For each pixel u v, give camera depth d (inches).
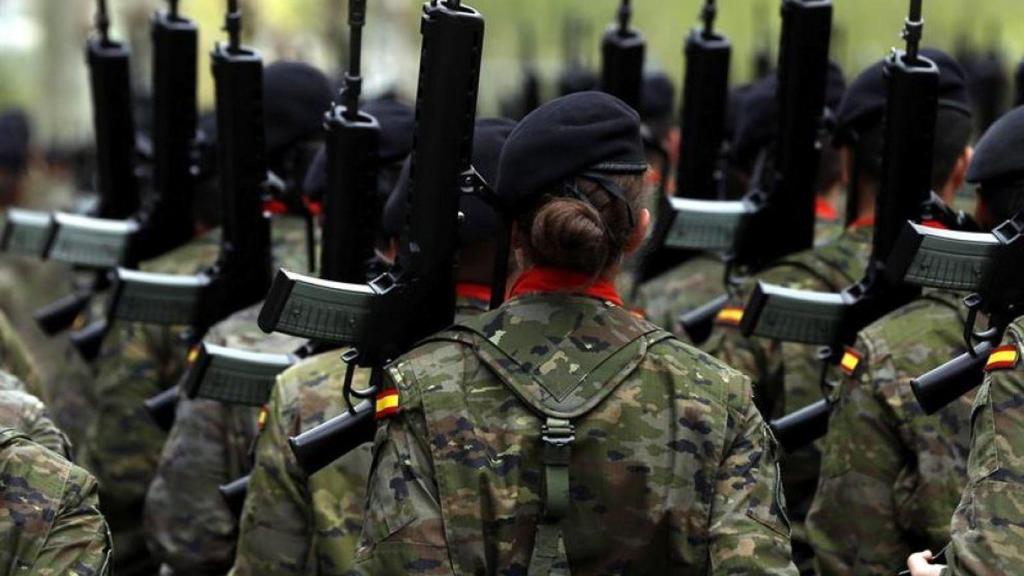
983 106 626.5
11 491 258.4
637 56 488.7
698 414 250.5
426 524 245.9
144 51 978.7
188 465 380.2
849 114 386.3
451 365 253.6
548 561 245.4
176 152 458.6
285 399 316.8
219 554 379.9
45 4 1282.0
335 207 326.6
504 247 260.7
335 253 327.6
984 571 249.6
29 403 299.4
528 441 247.8
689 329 452.1
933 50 376.2
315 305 269.9
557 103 255.3
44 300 732.7
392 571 246.2
